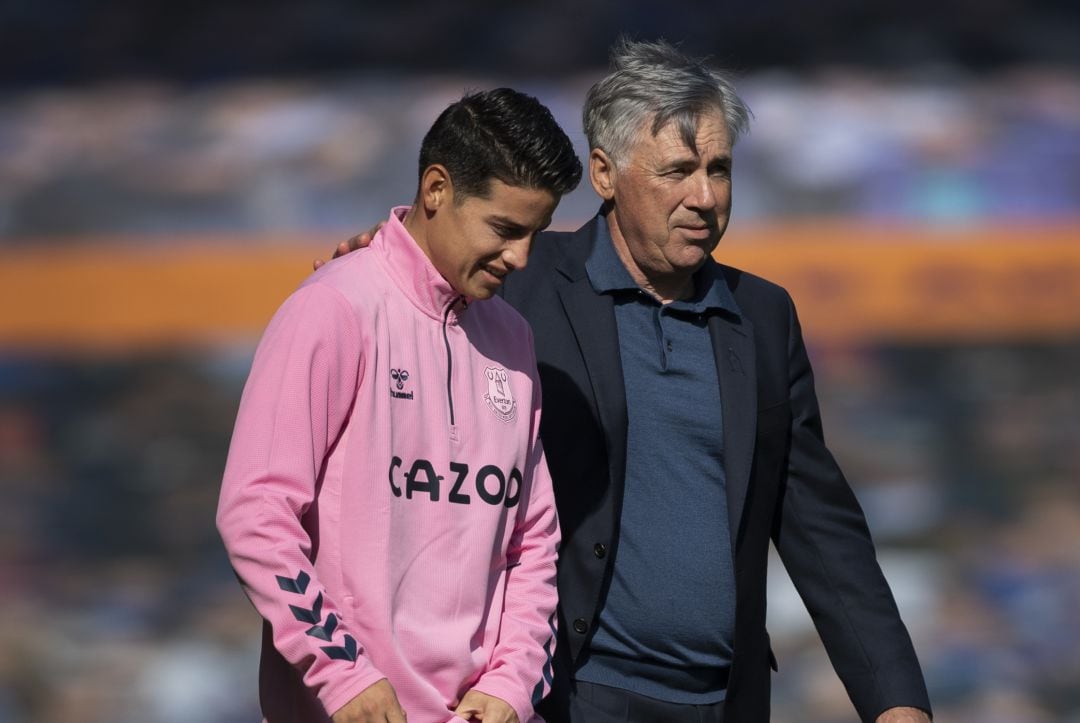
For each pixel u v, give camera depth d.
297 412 7.50
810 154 37.62
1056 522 34.34
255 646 32.16
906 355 38.78
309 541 7.47
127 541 35.75
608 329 9.43
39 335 35.19
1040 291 34.12
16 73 44.31
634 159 9.17
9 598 33.59
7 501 37.25
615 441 9.27
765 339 9.86
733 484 9.38
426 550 7.79
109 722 29.14
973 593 31.97
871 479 36.25
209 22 45.94
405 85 44.00
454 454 7.96
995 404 38.44
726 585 9.38
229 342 37.03
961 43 43.81
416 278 7.94
